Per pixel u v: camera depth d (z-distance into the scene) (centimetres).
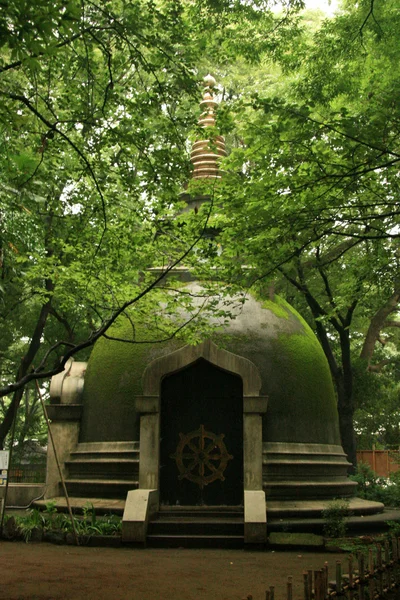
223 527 1348
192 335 1280
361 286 1549
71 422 1639
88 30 896
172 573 1008
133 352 1631
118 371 1620
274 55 1360
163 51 958
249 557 1188
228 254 1195
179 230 1208
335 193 1127
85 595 835
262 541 1273
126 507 1345
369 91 1287
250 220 1108
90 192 1346
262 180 1079
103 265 1238
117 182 1373
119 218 1278
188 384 1537
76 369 1753
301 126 1023
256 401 1458
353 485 1666
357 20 1307
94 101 1114
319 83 1303
